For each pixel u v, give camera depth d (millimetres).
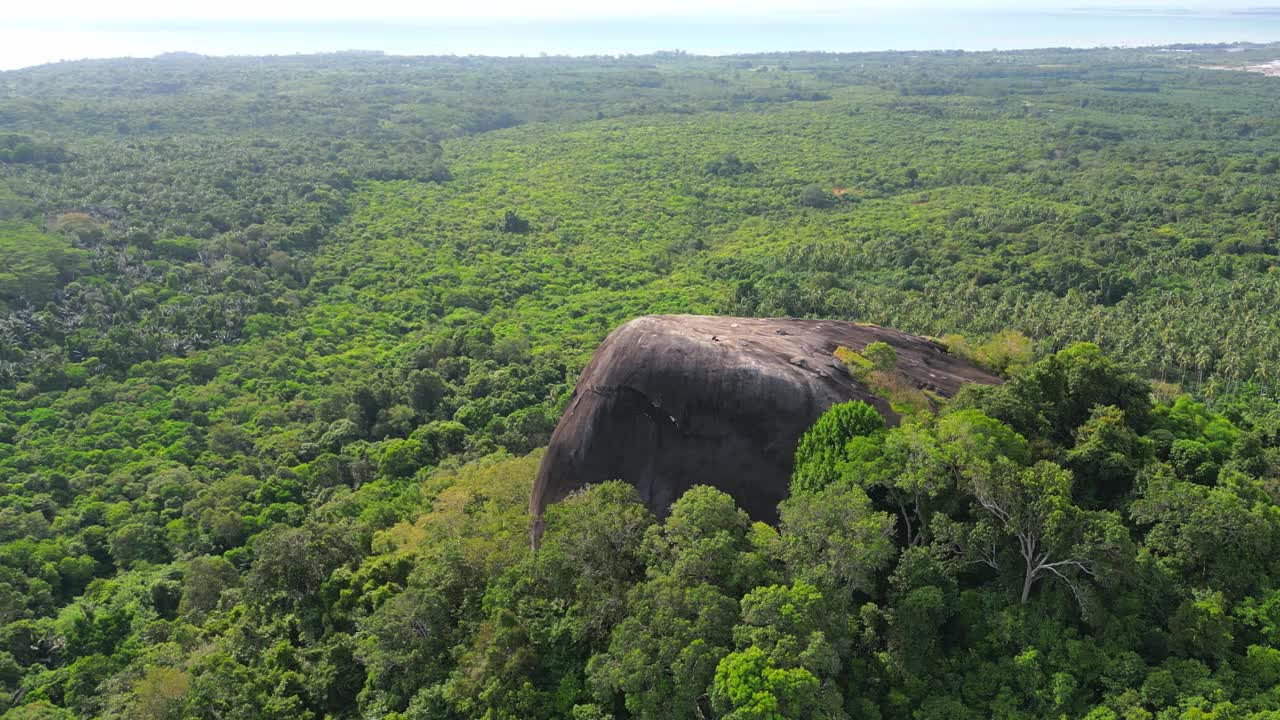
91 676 46500
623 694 30328
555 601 33594
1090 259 119438
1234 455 38406
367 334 112938
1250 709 26656
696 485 37656
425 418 88562
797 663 26203
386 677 36000
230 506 68625
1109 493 35844
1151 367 85375
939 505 33031
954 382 42281
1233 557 31344
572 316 118750
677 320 42750
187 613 52750
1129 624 29547
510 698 31359
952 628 31672
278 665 39531
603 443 39750
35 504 70125
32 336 96562
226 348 103188
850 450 33688
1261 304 99812
